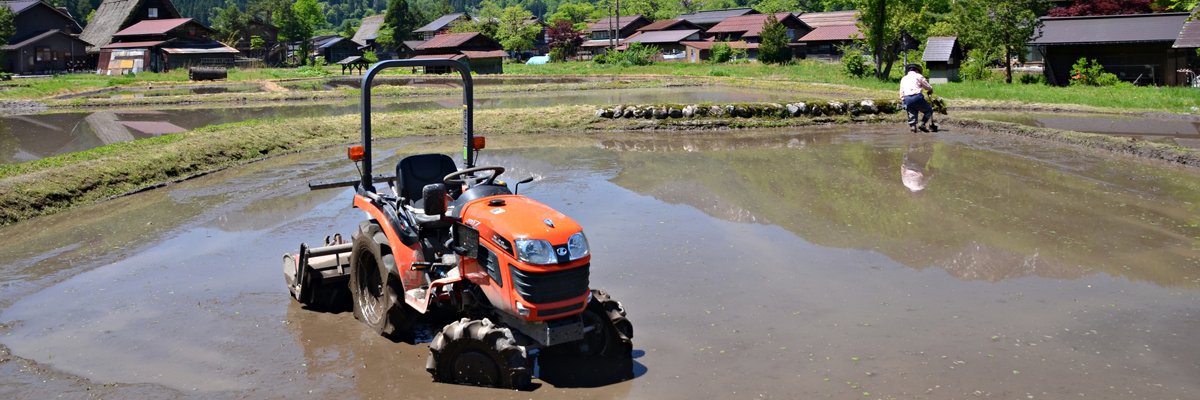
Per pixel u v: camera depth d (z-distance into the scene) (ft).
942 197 33.50
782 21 235.20
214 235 29.12
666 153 48.49
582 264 15.19
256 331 19.10
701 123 62.28
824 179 38.22
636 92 115.85
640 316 19.86
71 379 16.26
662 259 25.03
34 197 33.50
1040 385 15.39
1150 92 88.07
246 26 288.10
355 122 60.95
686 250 26.04
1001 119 65.41
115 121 75.10
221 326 19.47
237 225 30.68
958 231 27.86
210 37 216.74
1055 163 41.93
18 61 181.27
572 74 175.63
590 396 15.01
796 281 22.57
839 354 17.12
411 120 62.95
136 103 101.30
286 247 27.27
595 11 409.28
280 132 55.06
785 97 98.07
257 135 52.54
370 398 14.97
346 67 203.82
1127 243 25.96
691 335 18.45
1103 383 15.49
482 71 193.98
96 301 21.56
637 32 268.82
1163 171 39.22
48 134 63.21
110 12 237.25
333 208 33.47
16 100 100.83
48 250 27.17
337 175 42.09
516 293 14.83
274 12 294.05
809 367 16.43
